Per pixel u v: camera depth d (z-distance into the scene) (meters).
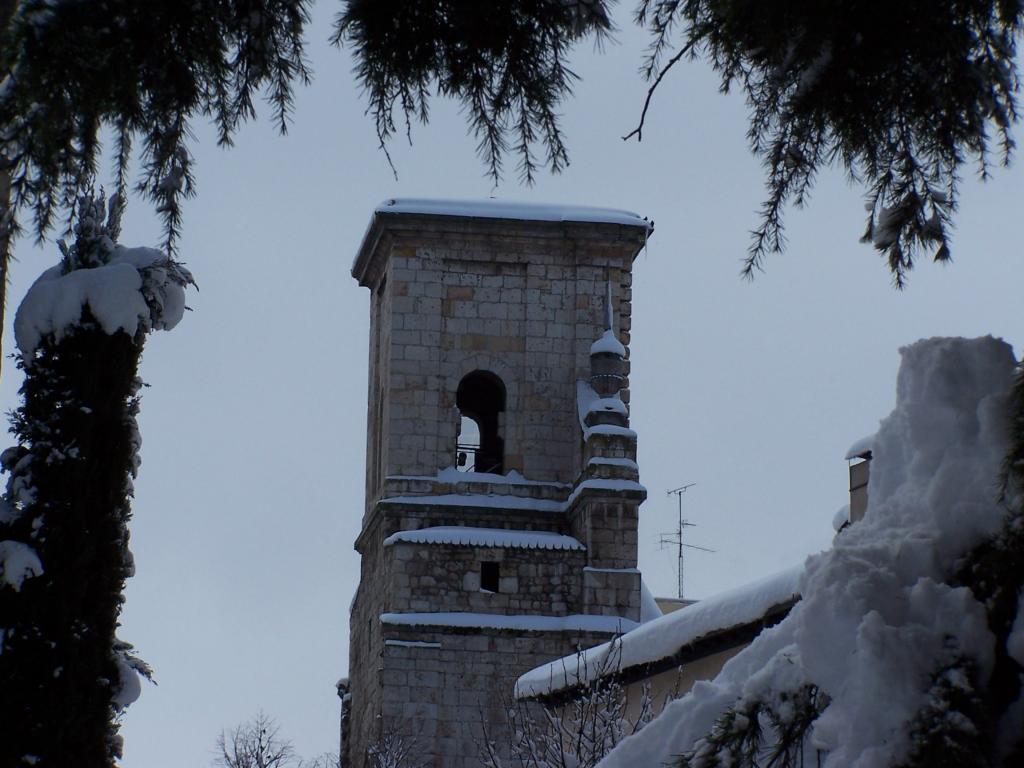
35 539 17.69
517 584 57.22
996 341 6.69
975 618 6.01
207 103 9.77
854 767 5.84
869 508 6.92
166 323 18.97
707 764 6.38
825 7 8.62
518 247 60.97
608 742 27.27
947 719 5.80
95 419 18.27
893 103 9.02
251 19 9.51
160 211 10.02
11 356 18.58
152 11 9.05
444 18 9.32
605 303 60.34
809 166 9.59
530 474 59.62
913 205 9.52
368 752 55.72
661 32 9.41
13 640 17.33
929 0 8.58
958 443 6.54
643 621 56.88
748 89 9.55
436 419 59.78
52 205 9.61
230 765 59.97
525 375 60.41
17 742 17.09
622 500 57.03
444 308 60.56
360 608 63.44
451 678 55.78
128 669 18.11
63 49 8.81
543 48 9.40
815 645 6.16
